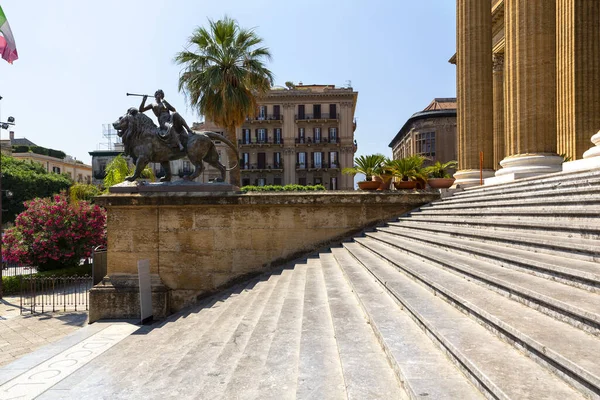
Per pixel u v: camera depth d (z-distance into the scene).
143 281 9.24
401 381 2.60
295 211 10.33
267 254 10.29
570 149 13.24
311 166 50.19
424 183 11.38
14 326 10.12
